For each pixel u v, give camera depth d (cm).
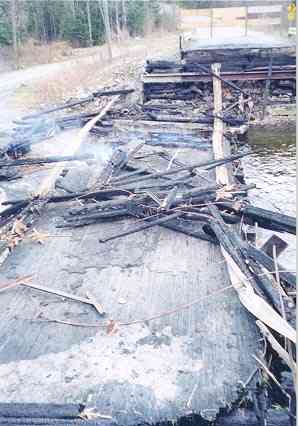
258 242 713
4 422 381
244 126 1418
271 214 667
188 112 1611
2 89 2209
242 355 448
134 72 2331
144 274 596
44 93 2078
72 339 484
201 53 1909
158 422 382
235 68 1877
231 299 537
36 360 457
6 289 577
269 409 385
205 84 1844
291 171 1220
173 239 682
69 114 1554
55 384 426
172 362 445
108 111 1491
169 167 987
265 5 3222
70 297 550
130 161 1038
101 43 3916
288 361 419
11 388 423
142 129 1331
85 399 406
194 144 1180
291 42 2108
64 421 380
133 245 670
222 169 915
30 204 797
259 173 1215
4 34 3322
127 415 388
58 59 3281
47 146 1223
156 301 539
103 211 760
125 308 529
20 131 1305
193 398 402
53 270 616
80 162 1052
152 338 479
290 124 1644
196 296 545
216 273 591
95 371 439
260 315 469
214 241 662
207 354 452
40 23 3788
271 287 508
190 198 741
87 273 605
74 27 3850
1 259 665
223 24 3556
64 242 689
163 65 1898
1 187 938
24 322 515
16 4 3416
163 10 4472
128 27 4119
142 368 439
